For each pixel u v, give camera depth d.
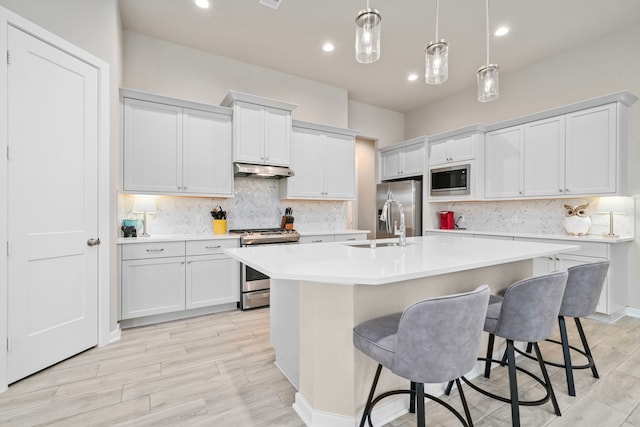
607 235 3.19
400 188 4.86
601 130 2.99
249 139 3.52
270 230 3.76
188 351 2.32
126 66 3.20
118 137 2.80
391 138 5.50
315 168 4.13
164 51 3.39
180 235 3.36
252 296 3.34
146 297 2.82
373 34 1.51
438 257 1.64
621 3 2.71
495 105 4.26
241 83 3.83
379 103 5.19
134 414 1.60
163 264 2.90
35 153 1.97
